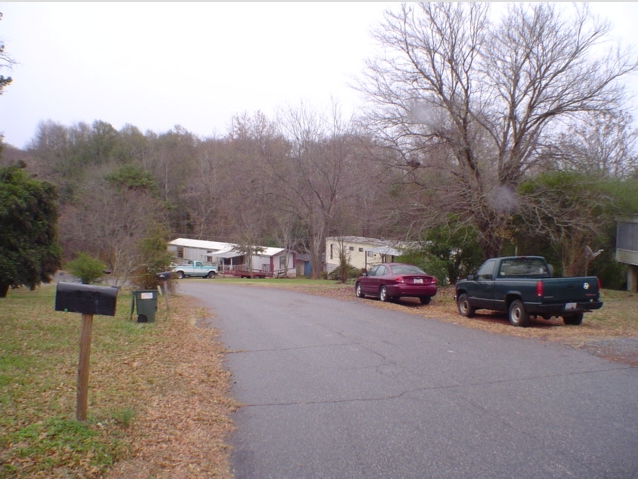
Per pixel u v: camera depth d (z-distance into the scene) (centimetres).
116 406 597
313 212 4312
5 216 1864
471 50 1894
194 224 6706
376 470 462
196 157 6981
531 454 486
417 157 1995
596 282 1205
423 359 900
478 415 600
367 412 623
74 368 750
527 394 677
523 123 1875
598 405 626
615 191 2094
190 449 519
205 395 710
